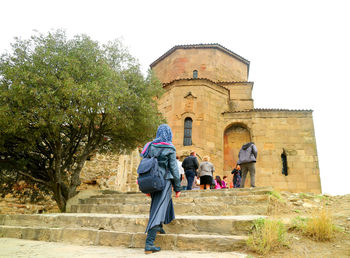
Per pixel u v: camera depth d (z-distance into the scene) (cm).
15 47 934
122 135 1198
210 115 1845
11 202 1312
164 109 1916
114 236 390
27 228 482
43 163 1143
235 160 1880
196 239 345
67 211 897
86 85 902
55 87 883
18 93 823
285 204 527
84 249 355
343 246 309
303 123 1844
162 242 358
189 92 1847
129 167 1689
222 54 2275
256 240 321
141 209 601
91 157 1409
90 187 1356
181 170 931
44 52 912
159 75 2330
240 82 2127
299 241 333
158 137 377
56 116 830
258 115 1883
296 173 1727
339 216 420
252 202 505
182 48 2231
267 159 1773
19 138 985
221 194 628
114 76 997
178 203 595
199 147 1716
